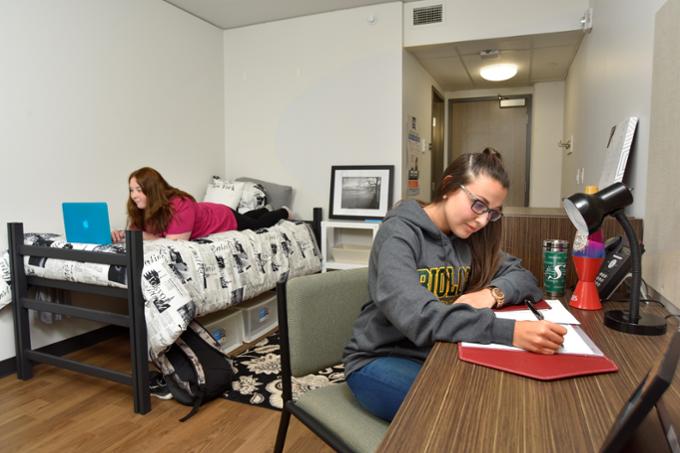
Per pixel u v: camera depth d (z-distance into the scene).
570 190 4.05
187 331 2.16
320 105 3.82
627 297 1.35
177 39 3.55
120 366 2.57
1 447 1.76
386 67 3.60
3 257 2.34
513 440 0.56
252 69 4.01
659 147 1.36
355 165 3.73
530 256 1.65
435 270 1.12
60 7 2.67
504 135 5.43
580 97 3.47
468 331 0.89
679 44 1.20
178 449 1.75
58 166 2.69
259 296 3.20
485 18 3.35
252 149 4.07
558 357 0.82
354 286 1.31
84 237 2.19
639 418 0.43
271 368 2.47
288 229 3.27
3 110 2.40
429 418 0.62
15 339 2.36
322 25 3.75
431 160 4.76
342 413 1.10
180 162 3.62
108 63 2.98
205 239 2.62
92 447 1.76
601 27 2.58
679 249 1.15
